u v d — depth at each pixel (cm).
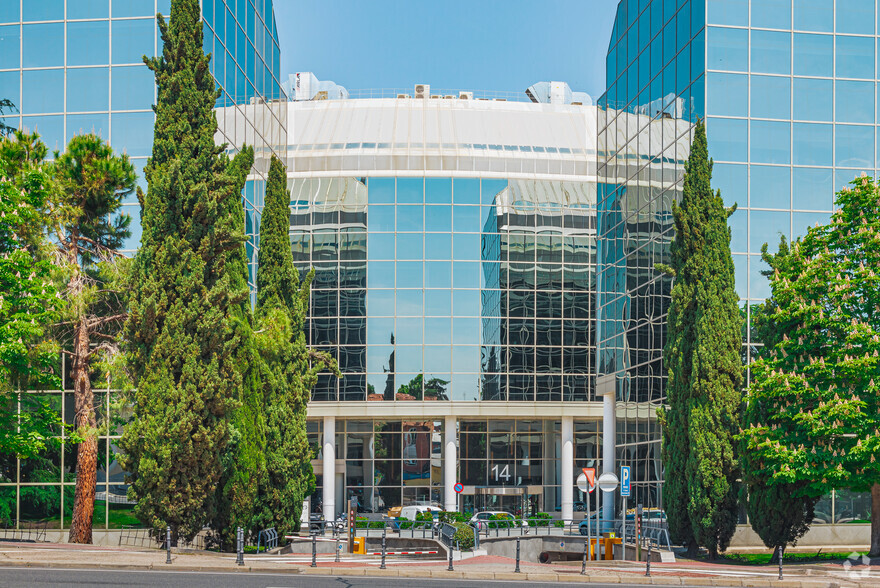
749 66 3812
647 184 4284
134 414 2834
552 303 6097
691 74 3897
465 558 3272
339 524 4538
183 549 2727
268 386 3391
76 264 3012
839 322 2800
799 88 3838
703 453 3109
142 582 1873
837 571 2603
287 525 3472
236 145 4391
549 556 4266
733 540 3512
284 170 3894
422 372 5950
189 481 2764
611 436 4928
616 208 4700
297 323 3838
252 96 4697
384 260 6031
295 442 3600
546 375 6031
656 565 2902
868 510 3638
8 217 2736
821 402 2723
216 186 2927
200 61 2956
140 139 3788
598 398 6028
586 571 2614
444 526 3856
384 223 6066
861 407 2744
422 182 6100
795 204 3784
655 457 4062
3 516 3606
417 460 6094
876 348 2692
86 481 3042
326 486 5866
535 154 6266
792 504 3034
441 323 5994
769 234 3762
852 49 3875
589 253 6181
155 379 2741
